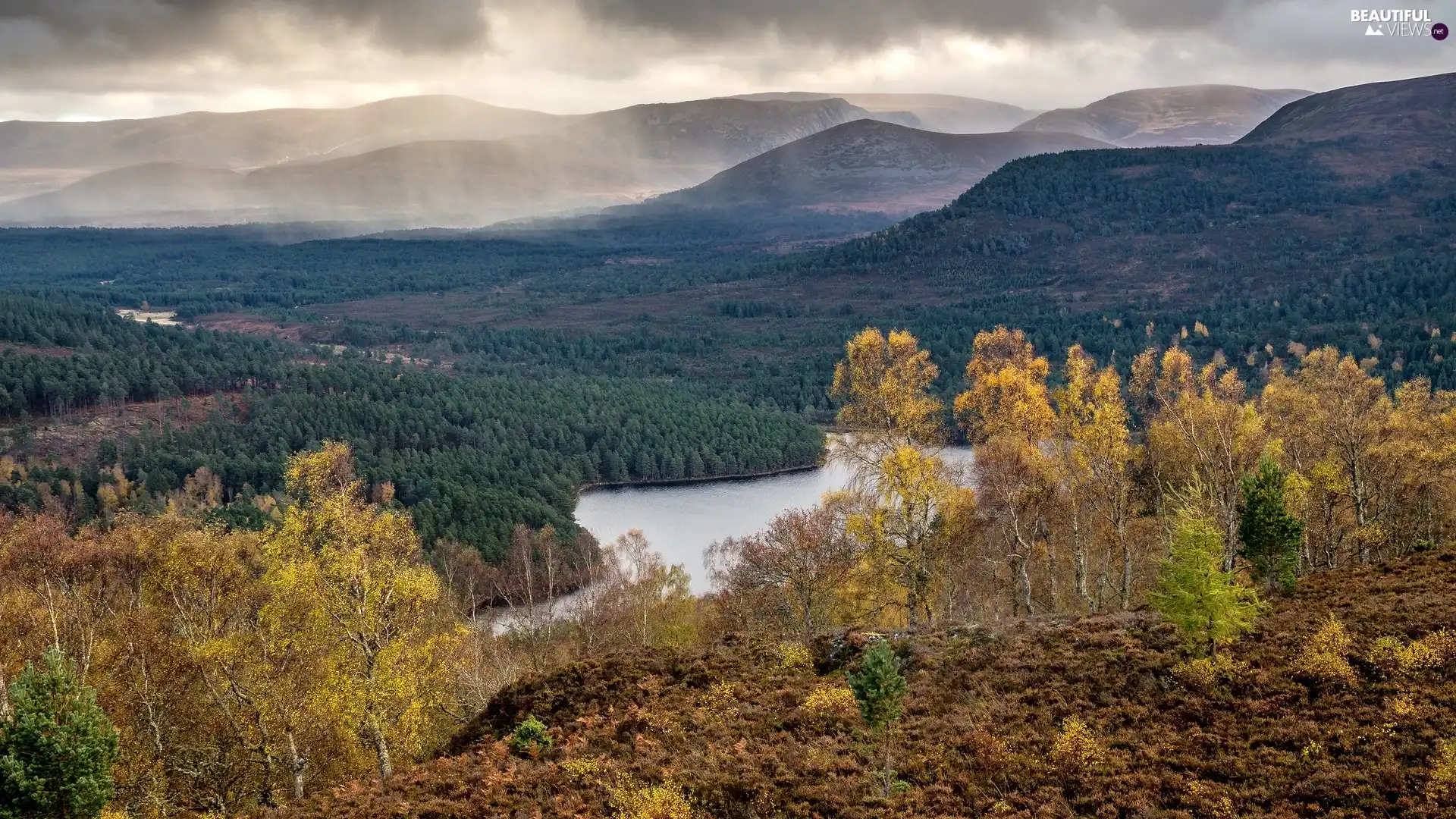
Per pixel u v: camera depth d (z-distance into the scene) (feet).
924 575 133.80
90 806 81.46
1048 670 98.58
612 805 82.48
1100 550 164.14
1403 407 171.01
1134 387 174.09
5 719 84.23
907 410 136.87
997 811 73.61
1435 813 63.82
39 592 119.85
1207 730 81.35
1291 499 126.41
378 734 104.06
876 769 83.87
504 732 111.04
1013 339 156.35
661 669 117.29
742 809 80.23
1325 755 73.82
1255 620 100.17
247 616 118.62
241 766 114.01
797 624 158.71
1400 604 99.40
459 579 316.40
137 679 112.78
